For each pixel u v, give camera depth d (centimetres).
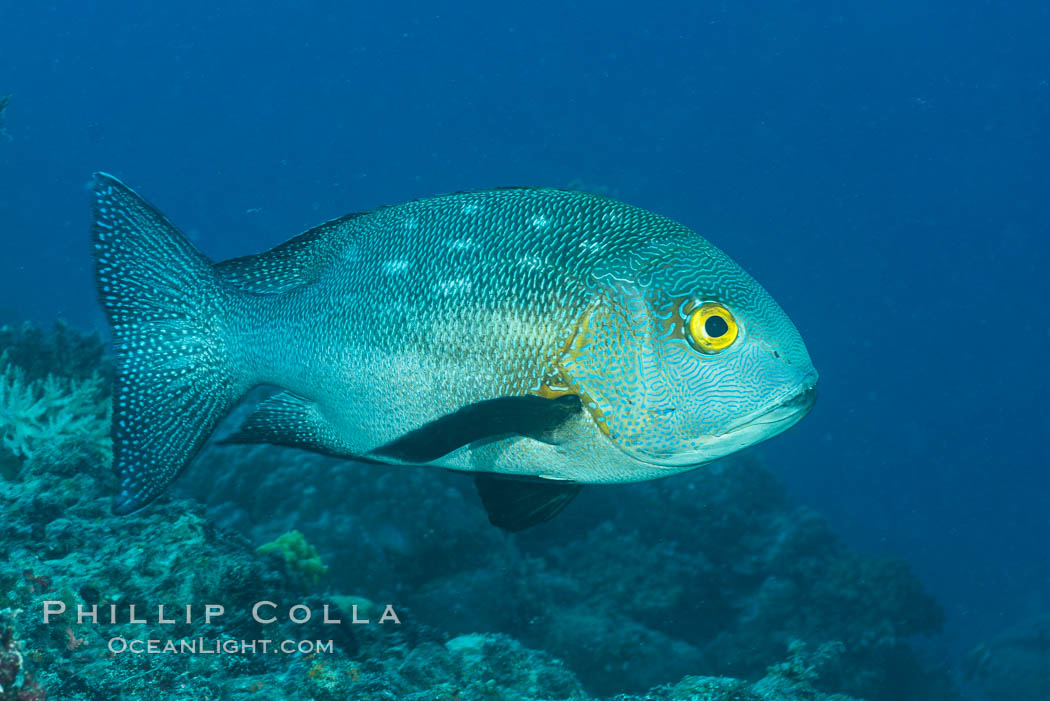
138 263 312
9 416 481
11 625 178
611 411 253
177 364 314
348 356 279
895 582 1112
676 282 250
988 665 1595
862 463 5441
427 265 267
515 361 257
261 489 803
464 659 353
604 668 834
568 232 259
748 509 1220
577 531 1063
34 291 3994
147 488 311
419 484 823
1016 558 4112
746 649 998
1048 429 7769
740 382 246
